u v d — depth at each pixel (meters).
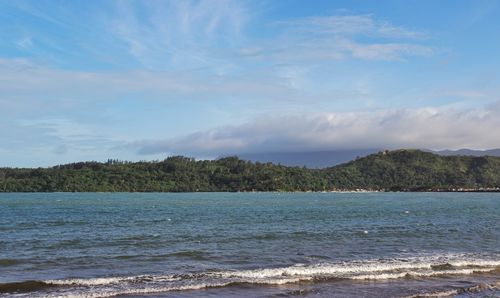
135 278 22.28
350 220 61.28
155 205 112.44
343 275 23.25
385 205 115.31
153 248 32.81
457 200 157.50
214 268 25.50
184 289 20.33
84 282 21.38
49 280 21.83
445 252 31.19
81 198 168.88
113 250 31.91
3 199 155.38
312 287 21.00
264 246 33.88
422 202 137.50
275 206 107.56
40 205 110.81
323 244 35.12
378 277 22.98
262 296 19.41
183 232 44.12
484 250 32.25
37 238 39.31
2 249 32.50
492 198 183.50
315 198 181.75
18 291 19.81
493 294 20.38
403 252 31.20
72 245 34.59
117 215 72.69
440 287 21.36
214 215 72.44
